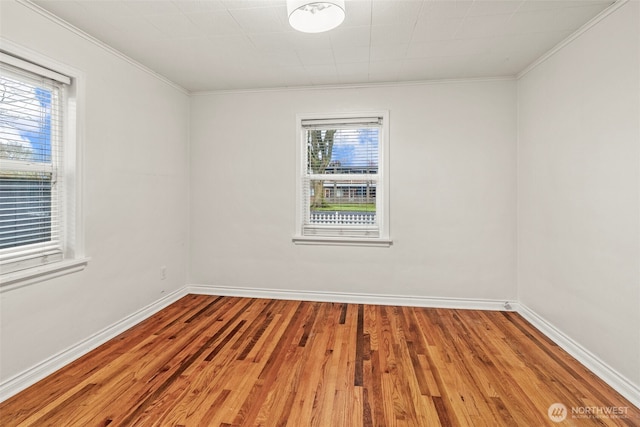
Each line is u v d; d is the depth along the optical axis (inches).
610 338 76.2
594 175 81.5
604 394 71.8
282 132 136.9
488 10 78.3
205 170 142.4
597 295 80.6
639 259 68.4
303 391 72.8
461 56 105.0
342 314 120.4
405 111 128.4
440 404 68.3
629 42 70.2
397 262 130.9
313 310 124.5
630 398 69.9
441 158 126.7
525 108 115.6
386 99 129.4
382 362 85.4
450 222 127.0
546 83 102.5
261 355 89.0
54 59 80.3
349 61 109.2
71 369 81.1
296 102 135.3
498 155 123.3
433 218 128.0
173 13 80.0
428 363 85.0
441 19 82.6
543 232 105.0
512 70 116.7
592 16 80.4
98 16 81.0
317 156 138.1
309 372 80.6
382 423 62.7
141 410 66.0
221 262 142.9
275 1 75.2
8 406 66.7
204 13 80.2
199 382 75.9
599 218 79.8
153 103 118.9
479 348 93.4
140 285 113.4
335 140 136.7
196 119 142.3
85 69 89.6
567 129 92.1
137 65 109.9
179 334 102.3
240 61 109.3
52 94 83.8
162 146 124.6
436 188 127.4
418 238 129.2
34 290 76.3
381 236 133.1
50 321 80.1
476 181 124.9
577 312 88.4
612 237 75.5
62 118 86.3
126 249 106.3
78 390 72.4
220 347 93.5
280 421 63.2
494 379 77.6
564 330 94.3
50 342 80.1
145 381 76.2
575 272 89.1
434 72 118.6
